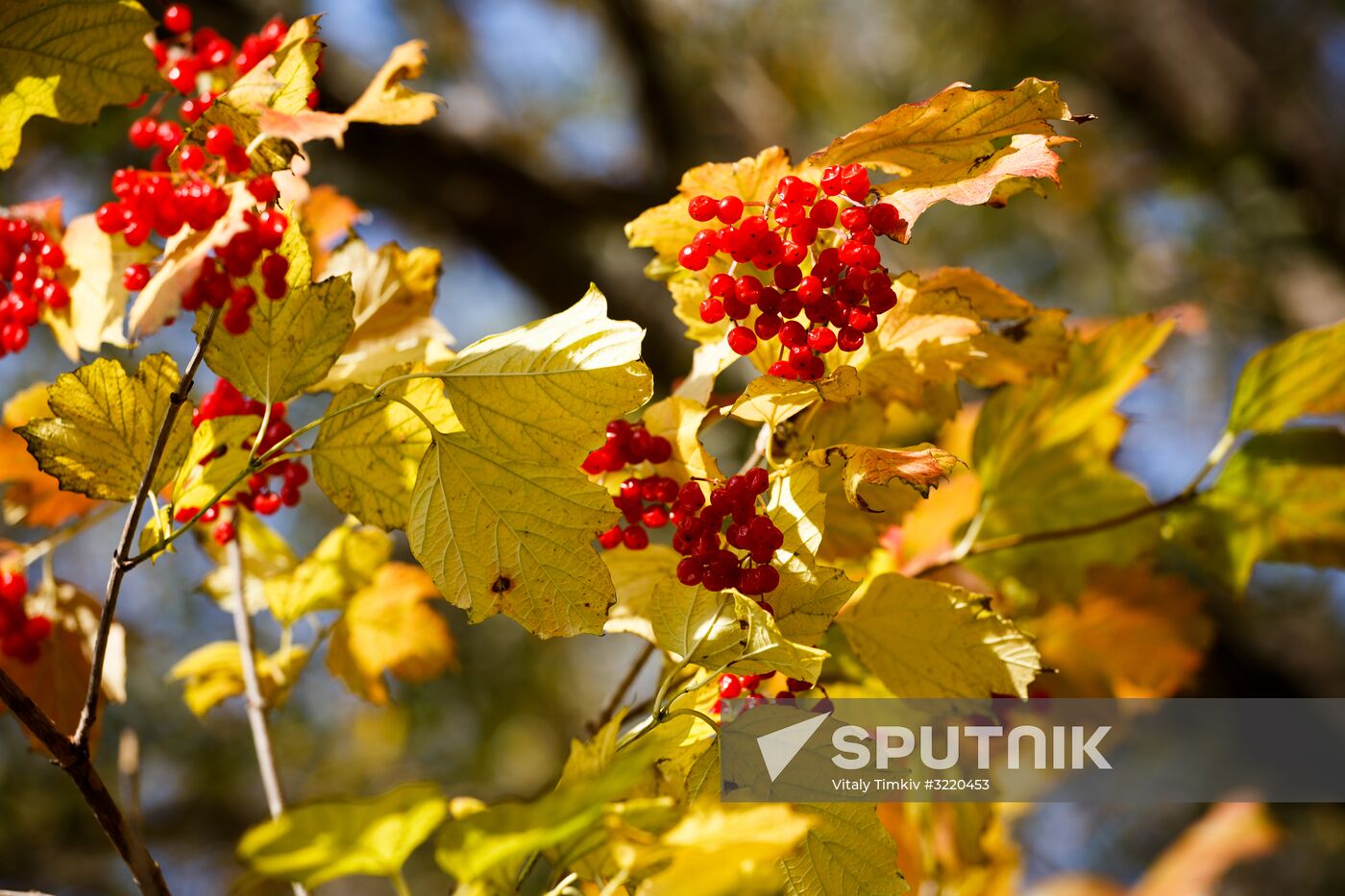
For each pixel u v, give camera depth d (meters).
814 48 2.11
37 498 0.88
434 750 2.01
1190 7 1.96
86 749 0.71
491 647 2.01
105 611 0.71
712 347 0.78
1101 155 2.02
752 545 0.71
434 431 0.72
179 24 0.83
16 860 1.62
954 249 1.96
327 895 1.89
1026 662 0.76
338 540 0.90
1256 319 1.93
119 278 0.79
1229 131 1.96
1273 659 1.60
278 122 0.70
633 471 0.76
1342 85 2.03
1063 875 1.39
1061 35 1.91
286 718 1.93
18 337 0.79
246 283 0.72
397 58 0.77
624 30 2.09
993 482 0.91
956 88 0.71
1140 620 0.93
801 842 0.71
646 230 0.77
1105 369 0.90
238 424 0.75
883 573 0.77
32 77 0.76
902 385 0.79
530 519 0.72
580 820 0.64
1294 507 0.90
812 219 0.73
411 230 2.12
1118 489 0.92
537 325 0.73
